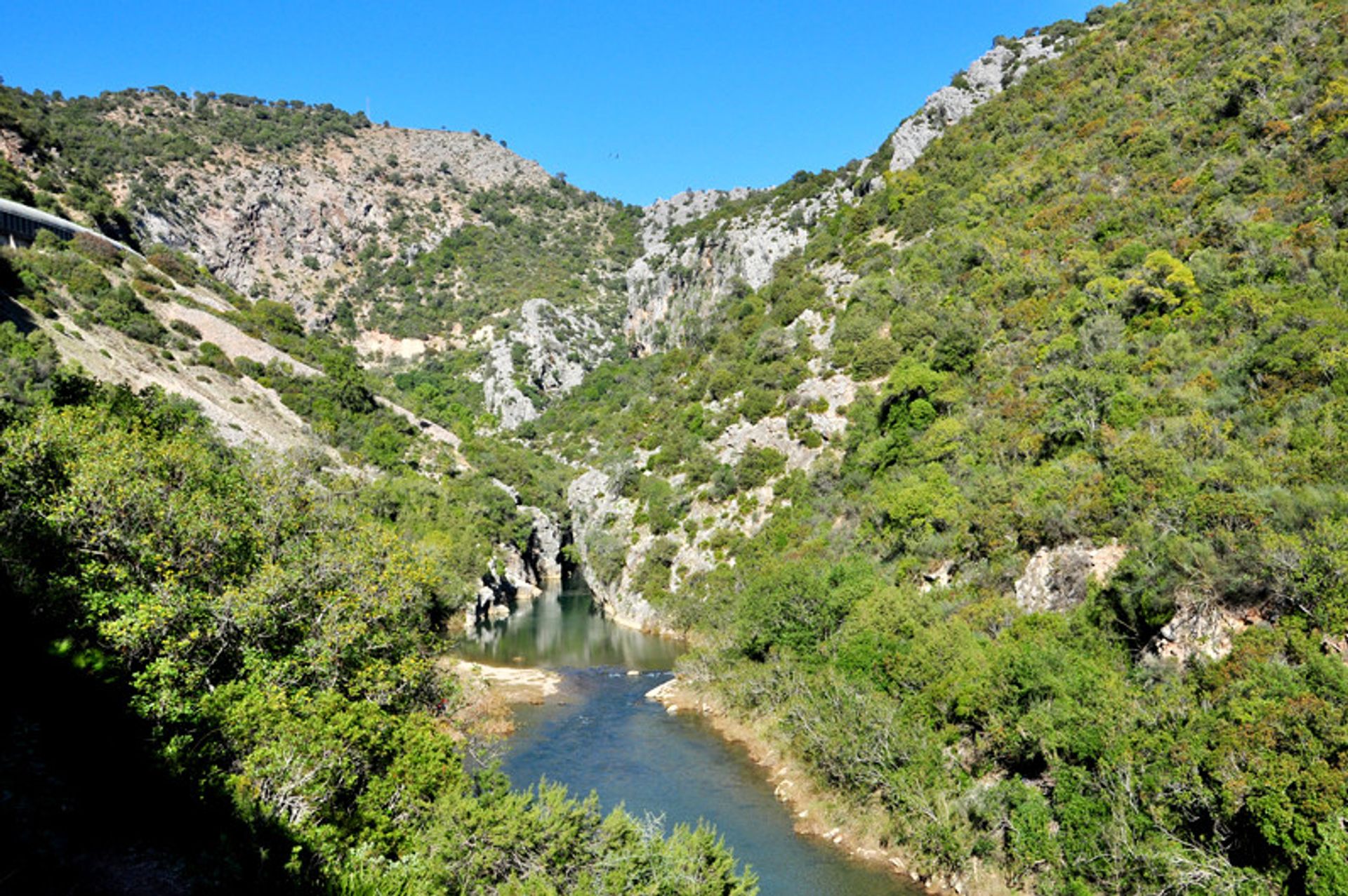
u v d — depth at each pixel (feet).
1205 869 70.03
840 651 131.13
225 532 86.38
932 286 257.75
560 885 64.90
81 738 47.88
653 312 532.32
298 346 354.74
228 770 59.77
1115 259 192.03
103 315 251.19
